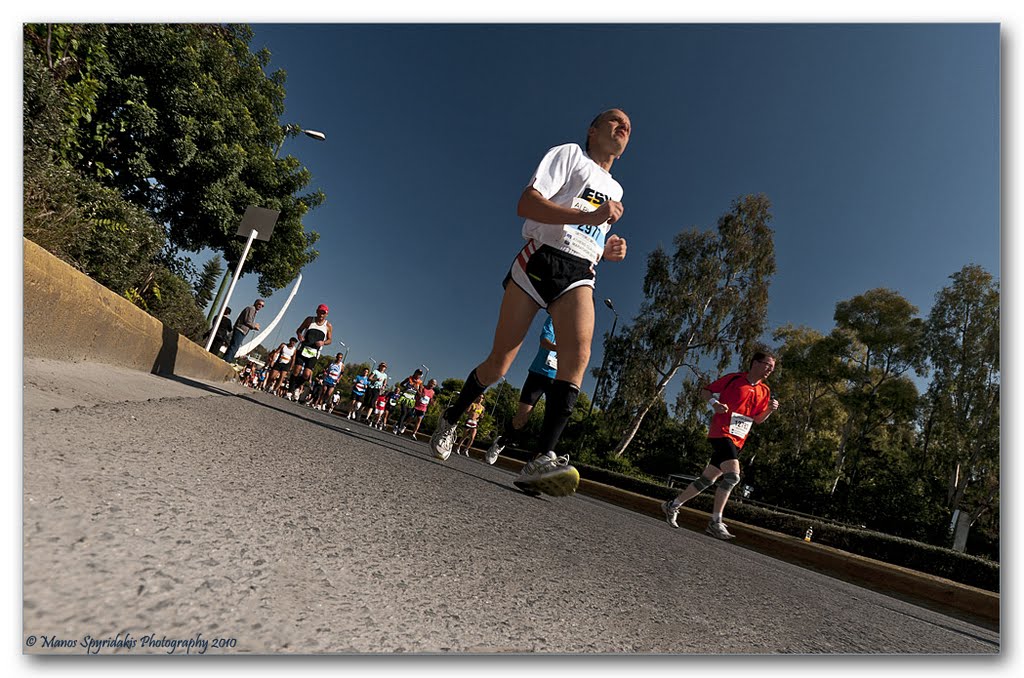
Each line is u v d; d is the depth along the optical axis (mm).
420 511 1864
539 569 1549
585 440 26594
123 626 649
